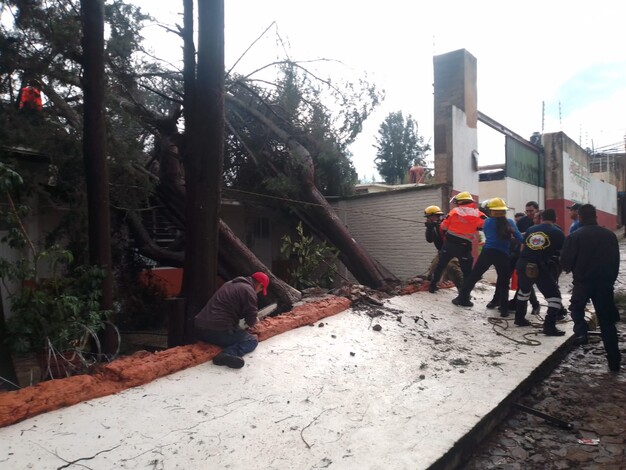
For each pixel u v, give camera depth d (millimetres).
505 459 3617
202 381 3938
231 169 11570
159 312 9922
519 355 5457
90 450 2932
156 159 9195
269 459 3031
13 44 6086
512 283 9719
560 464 3539
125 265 9820
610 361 5395
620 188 34625
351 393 4086
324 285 10523
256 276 4793
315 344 5023
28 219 8148
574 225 8945
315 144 11062
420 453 3219
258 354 4555
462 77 12156
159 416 3371
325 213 10766
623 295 9609
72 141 6527
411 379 4531
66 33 6039
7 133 5914
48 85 6590
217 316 4379
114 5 7094
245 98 10953
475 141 12930
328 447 3227
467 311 7195
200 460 2953
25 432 3041
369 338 5445
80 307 4719
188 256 5906
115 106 6766
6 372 4543
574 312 5672
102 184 5473
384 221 12203
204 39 5777
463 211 7469
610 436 3930
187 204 5953
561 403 4613
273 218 12547
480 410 3975
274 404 3730
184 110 6156
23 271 4660
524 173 17359
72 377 3680
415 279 8625
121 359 4285
